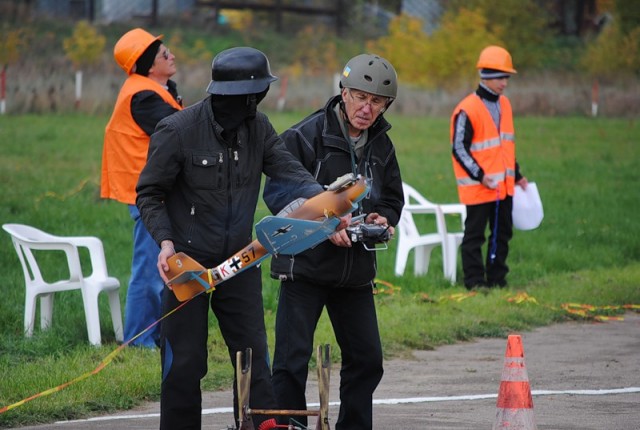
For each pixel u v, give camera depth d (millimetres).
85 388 17688
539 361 21203
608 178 51000
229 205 13070
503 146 28125
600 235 37250
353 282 13992
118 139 20547
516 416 12844
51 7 110062
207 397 18062
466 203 28172
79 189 42469
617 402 17625
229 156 13047
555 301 27141
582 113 79750
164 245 12781
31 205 38562
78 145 55562
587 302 27344
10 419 16047
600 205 43531
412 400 17766
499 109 28203
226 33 108125
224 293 13172
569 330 24750
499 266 28672
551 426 15844
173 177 12969
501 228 28484
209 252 13047
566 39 112062
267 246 12648
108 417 16562
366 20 122500
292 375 13953
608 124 73625
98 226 35750
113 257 31031
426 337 23062
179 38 100750
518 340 12992
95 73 75000
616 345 22922
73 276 21297
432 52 84500
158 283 20766
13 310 23281
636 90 83125
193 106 13109
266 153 13406
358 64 13969
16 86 69625
